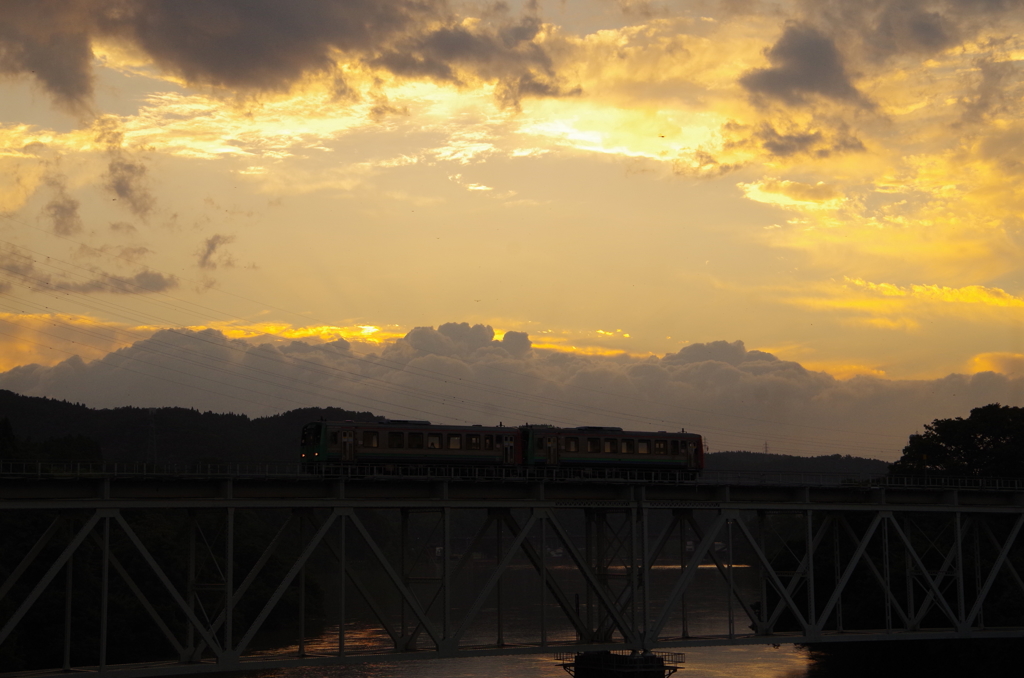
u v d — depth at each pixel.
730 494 92.69
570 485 85.38
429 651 74.06
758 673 111.62
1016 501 106.75
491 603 176.62
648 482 87.12
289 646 124.12
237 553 149.00
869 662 120.44
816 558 131.62
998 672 109.31
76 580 110.69
